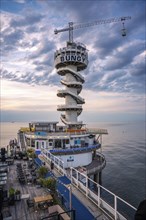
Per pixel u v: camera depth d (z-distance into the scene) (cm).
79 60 5906
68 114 5922
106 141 16925
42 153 3544
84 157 4441
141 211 602
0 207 1545
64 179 1727
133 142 15762
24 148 4638
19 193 1806
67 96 5966
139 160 8819
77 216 1288
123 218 1180
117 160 8925
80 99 5922
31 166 2856
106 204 1341
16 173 2636
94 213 1305
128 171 7019
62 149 4225
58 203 1627
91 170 3941
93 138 5191
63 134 4550
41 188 2070
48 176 2152
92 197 1536
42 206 1619
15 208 1644
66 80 6044
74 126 5825
